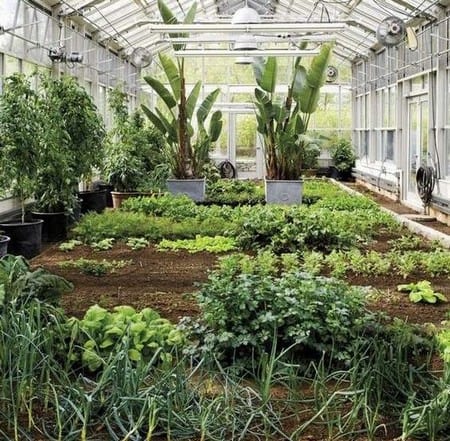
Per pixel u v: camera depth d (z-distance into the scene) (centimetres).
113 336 430
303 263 796
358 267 754
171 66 1429
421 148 1476
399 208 1509
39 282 443
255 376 404
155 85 1437
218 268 788
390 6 1391
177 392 357
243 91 2230
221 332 437
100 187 1523
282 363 391
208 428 342
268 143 1430
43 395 366
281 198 1412
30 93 848
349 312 455
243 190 1574
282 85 2197
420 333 475
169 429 335
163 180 1447
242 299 441
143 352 427
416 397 378
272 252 847
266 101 1409
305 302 447
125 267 797
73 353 419
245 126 2239
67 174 974
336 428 353
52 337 405
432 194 1310
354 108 2231
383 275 746
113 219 1035
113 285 703
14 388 363
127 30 1714
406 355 421
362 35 1805
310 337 438
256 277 473
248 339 428
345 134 2248
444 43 1270
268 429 350
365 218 1097
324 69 1355
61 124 976
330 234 877
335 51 2141
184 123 1466
